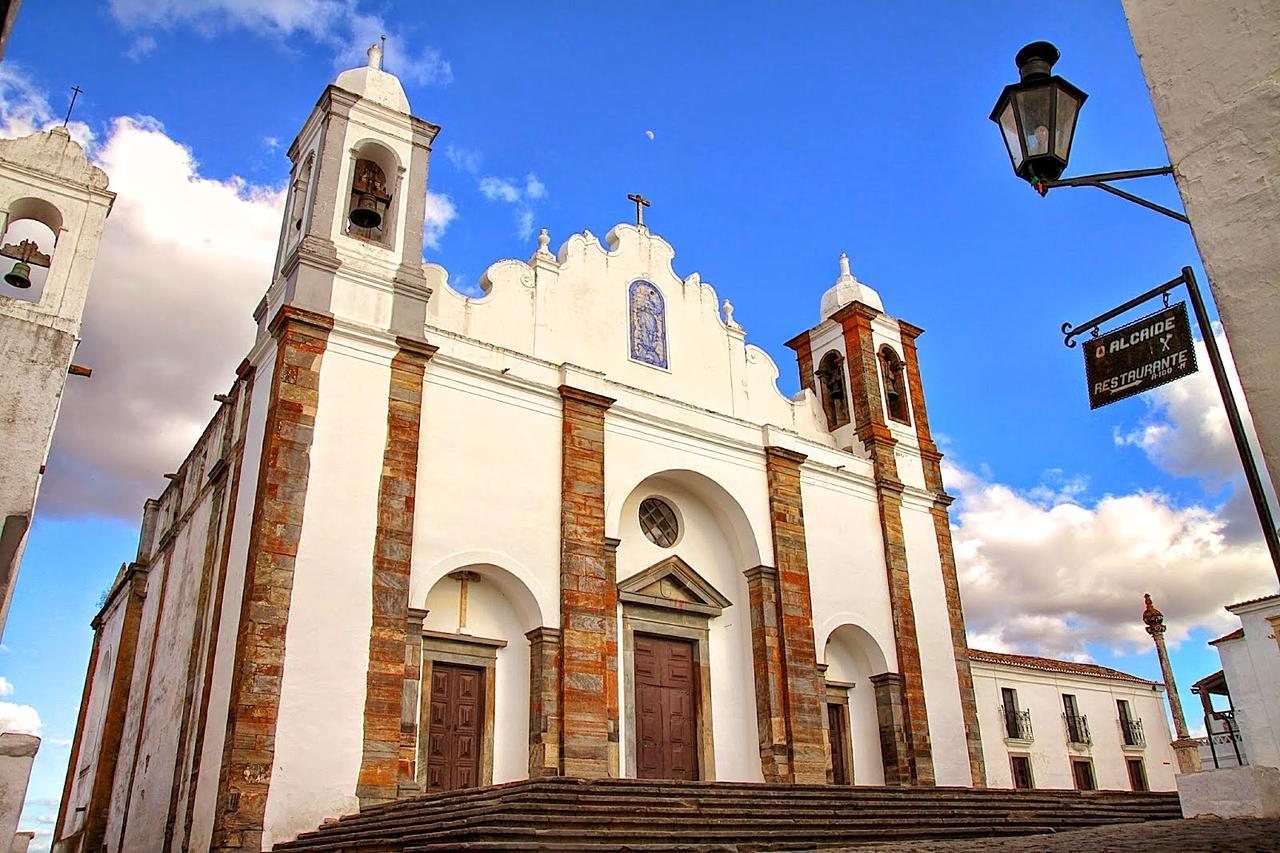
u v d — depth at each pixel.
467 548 17.12
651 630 19.83
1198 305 6.43
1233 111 3.80
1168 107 4.02
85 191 12.87
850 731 21.89
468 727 16.98
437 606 17.27
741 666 20.89
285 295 17.39
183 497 23.66
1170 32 4.08
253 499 16.12
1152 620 28.61
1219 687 26.72
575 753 16.81
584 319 21.11
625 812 11.48
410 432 17.02
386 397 17.06
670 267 23.39
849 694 22.36
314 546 15.40
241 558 15.84
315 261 17.33
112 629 27.48
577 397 19.42
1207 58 3.93
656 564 20.23
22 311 11.67
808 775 19.62
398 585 15.90
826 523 22.84
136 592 25.41
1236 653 23.41
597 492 19.02
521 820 10.26
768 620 20.77
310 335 16.62
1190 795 11.64
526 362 19.31
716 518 22.09
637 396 20.77
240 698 14.02
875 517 23.97
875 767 21.89
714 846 10.02
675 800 12.27
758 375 24.08
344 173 18.62
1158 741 33.78
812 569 22.00
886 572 23.41
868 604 22.67
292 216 19.52
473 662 17.28
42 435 9.05
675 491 21.67
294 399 16.08
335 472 16.05
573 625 17.66
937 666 23.27
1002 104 6.44
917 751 21.73
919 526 24.78
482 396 18.42
